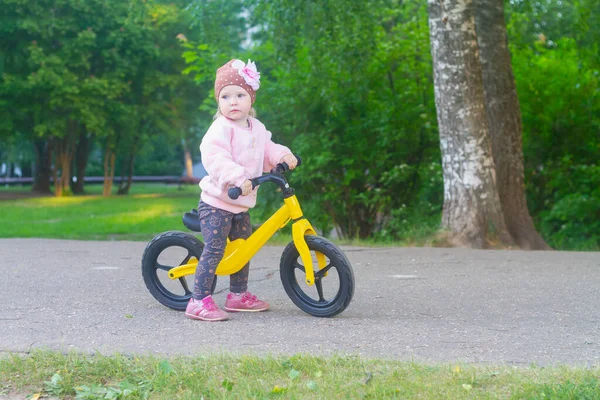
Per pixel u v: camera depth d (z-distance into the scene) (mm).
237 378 3771
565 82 14906
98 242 11117
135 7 16750
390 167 13844
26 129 33750
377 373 3793
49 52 30609
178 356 4172
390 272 7766
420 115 13617
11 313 5621
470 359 4203
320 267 5500
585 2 15477
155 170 67625
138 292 6566
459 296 6324
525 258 8906
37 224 17719
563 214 14070
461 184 10664
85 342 4656
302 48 13727
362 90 13477
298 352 4289
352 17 12867
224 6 14172
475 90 10680
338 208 14016
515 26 15289
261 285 6953
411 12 14953
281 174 5512
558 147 15070
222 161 5246
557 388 3463
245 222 5559
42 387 3762
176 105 35750
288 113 13828
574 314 5562
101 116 31453
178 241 5711
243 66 5414
